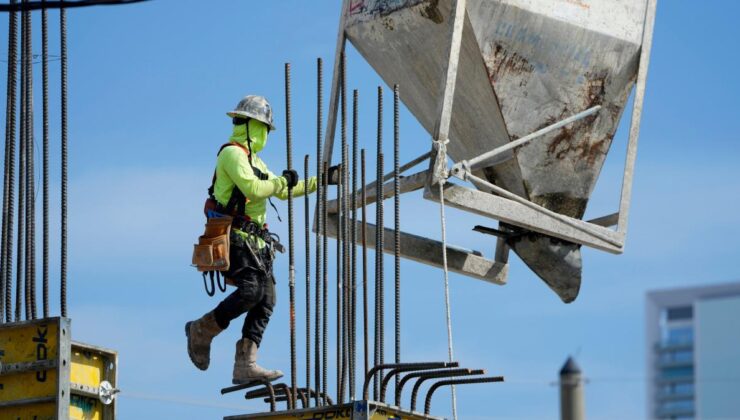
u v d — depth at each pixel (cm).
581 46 2289
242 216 1747
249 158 1770
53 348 1558
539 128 2316
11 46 1672
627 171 2323
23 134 1675
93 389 1644
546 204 2370
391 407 1639
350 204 1988
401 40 2288
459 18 2112
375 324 1717
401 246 2350
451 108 2125
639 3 2361
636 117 2333
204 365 1789
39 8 1648
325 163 1778
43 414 1543
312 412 1655
